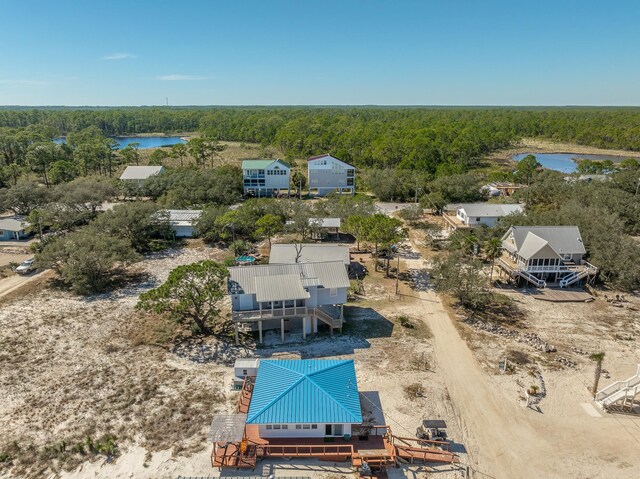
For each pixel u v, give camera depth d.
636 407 29.77
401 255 59.59
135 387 31.14
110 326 39.75
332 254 47.56
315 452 25.31
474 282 43.53
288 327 40.06
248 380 30.81
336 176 97.00
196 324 38.84
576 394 31.02
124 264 55.00
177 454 25.28
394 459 24.67
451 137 151.62
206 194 82.62
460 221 69.62
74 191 73.62
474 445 26.39
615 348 37.00
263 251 59.59
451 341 37.78
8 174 91.06
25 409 28.75
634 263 48.00
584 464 25.06
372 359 35.03
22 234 65.75
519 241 51.09
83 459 24.88
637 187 80.31
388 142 125.75
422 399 30.23
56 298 45.47
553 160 147.88
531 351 36.41
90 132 173.62
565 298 46.12
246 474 24.05
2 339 37.19
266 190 94.12
